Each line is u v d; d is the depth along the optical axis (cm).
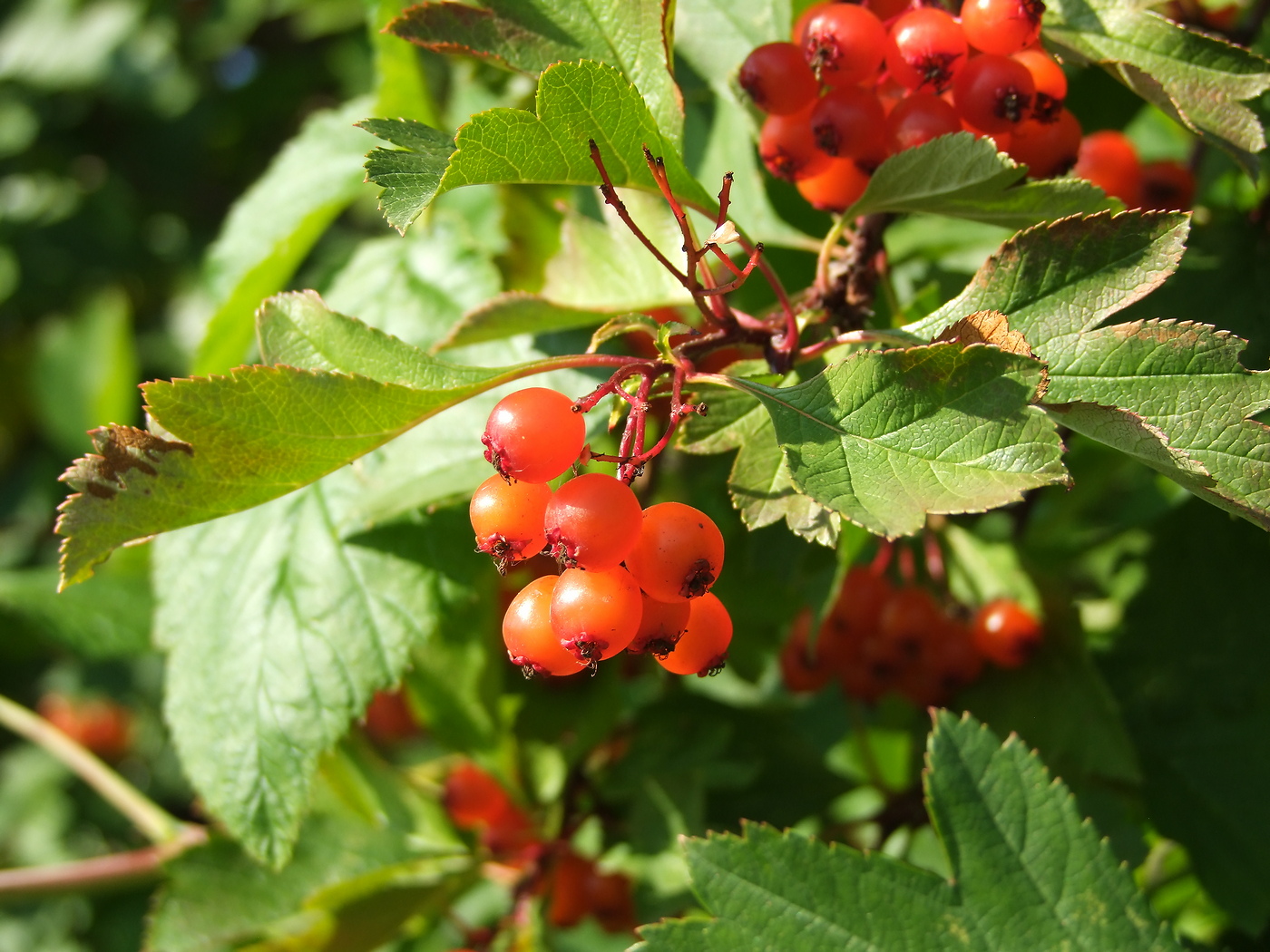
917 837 29
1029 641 25
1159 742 26
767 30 24
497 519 19
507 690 28
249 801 24
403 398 19
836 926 21
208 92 61
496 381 19
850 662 27
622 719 30
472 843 28
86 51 57
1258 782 25
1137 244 19
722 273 24
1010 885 21
